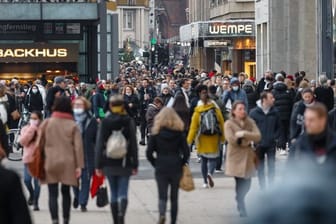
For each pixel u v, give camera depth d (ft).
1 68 305.94
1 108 150.71
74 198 98.27
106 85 170.40
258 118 102.73
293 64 280.72
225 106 140.67
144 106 186.19
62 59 301.63
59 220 89.66
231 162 90.38
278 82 146.41
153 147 82.33
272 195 33.32
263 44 320.09
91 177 104.01
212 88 132.36
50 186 82.12
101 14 298.76
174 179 82.17
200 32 359.87
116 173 81.00
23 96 216.95
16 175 42.70
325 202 32.91
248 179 90.79
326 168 35.40
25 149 95.61
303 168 35.58
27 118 181.98
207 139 111.96
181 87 169.89
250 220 33.32
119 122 80.89
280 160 142.10
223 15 447.42
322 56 164.45
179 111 134.10
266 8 307.37
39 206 100.89
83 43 310.04
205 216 91.76
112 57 318.45
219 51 451.94
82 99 95.14
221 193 109.09
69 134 82.23
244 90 158.92
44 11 294.46
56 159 81.51
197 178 125.49
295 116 108.17
